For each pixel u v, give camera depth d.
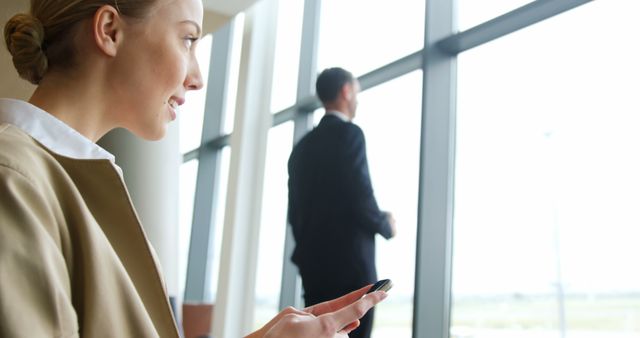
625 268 2.46
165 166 3.47
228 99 6.02
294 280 4.44
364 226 2.45
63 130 0.65
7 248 0.48
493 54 3.19
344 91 2.70
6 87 1.33
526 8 2.97
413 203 3.38
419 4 3.63
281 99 4.89
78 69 0.69
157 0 0.72
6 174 0.52
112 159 0.69
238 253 4.40
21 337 0.46
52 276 0.50
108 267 0.58
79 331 0.55
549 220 2.75
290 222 2.74
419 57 3.53
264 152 4.58
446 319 3.13
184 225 6.23
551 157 2.80
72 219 0.58
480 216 3.06
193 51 0.77
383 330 3.36
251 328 4.34
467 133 3.24
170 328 0.64
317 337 0.62
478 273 3.02
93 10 0.69
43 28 0.68
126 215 0.63
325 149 2.58
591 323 2.54
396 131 3.61
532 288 2.77
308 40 4.70
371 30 4.03
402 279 3.30
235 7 4.09
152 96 0.72
